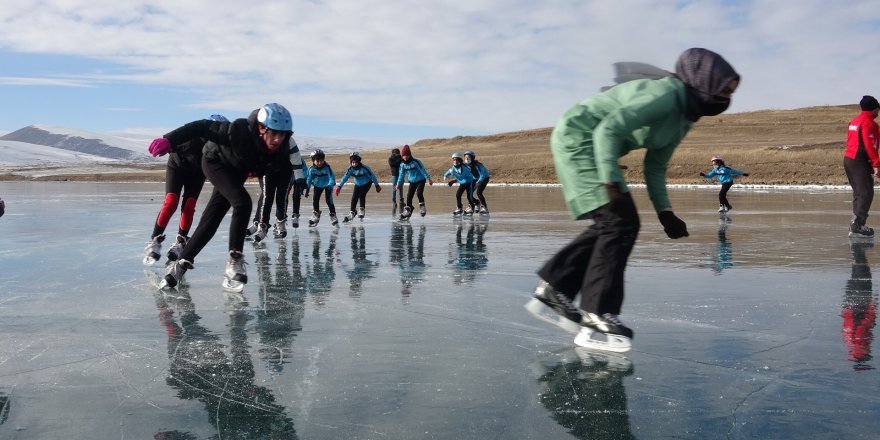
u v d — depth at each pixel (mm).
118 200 20797
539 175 41531
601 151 3492
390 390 2963
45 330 4086
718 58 3500
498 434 2480
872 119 9031
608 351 3566
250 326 4168
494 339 3824
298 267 6727
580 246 3779
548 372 3209
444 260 7207
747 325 4121
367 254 7777
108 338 3891
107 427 2566
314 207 11969
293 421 2617
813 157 38188
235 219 5320
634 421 2596
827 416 2631
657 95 3492
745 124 82438
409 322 4250
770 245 8367
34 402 2842
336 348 3645
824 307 4645
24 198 22219
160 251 7434
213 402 2832
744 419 2605
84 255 7641
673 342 3734
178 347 3689
